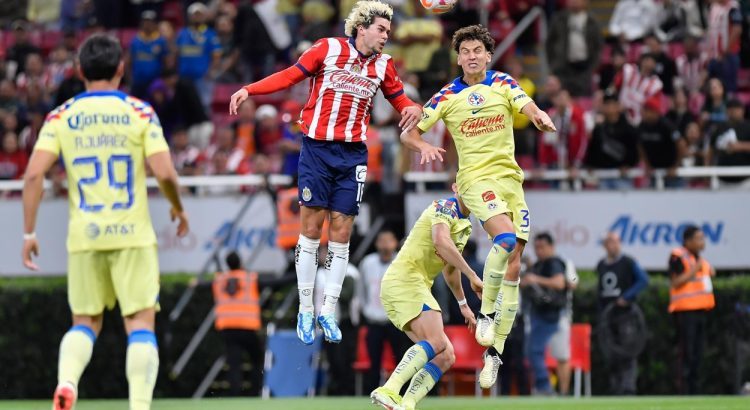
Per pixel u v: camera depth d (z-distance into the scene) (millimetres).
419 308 31625
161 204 63312
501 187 30734
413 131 31078
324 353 58844
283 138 64188
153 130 26391
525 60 73500
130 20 82250
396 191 63500
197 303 61594
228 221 62969
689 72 69625
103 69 26688
